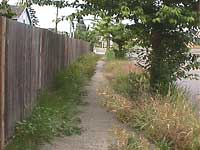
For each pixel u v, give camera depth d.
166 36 11.41
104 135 8.10
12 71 7.28
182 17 10.16
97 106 11.36
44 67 11.59
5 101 6.80
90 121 9.38
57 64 15.02
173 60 11.43
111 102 10.96
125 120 9.26
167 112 8.12
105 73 22.59
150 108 8.74
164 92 10.62
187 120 7.65
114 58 34.69
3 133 6.61
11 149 6.51
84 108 11.02
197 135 7.10
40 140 7.29
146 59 11.66
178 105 8.73
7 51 6.90
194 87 16.75
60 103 10.73
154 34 11.41
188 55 11.51
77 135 8.05
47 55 12.23
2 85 6.54
